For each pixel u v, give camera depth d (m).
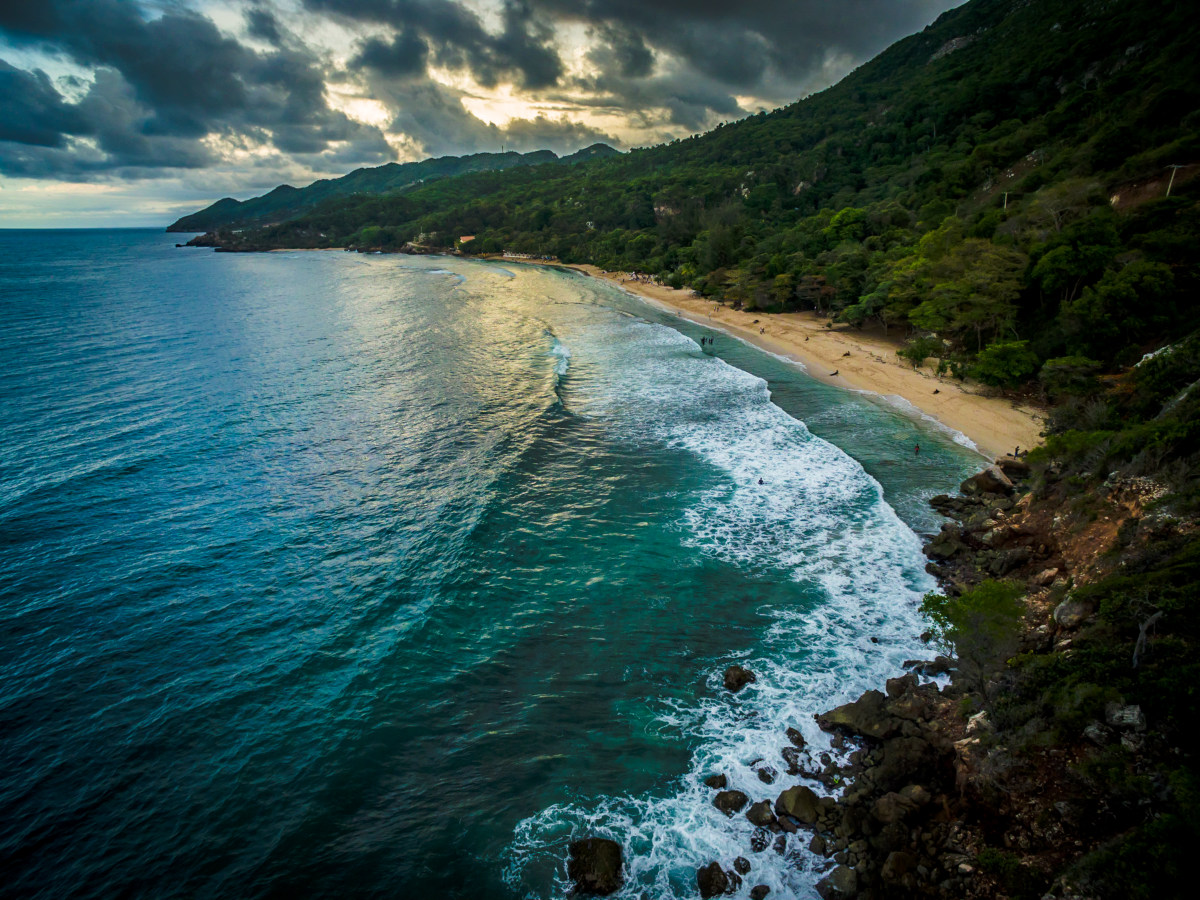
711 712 19.41
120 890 14.55
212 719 19.67
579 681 20.95
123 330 75.12
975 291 49.78
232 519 31.44
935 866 13.48
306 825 16.12
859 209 95.25
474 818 16.22
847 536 28.69
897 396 47.44
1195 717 13.03
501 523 30.66
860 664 21.08
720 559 27.39
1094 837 12.55
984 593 17.72
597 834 15.68
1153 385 29.56
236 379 54.38
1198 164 48.62
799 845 15.07
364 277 143.25
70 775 17.66
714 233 111.94
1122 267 42.19
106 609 24.84
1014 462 32.69
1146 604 15.99
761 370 56.72
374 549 28.89
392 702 20.25
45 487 34.00
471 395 50.06
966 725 17.17
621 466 36.66
